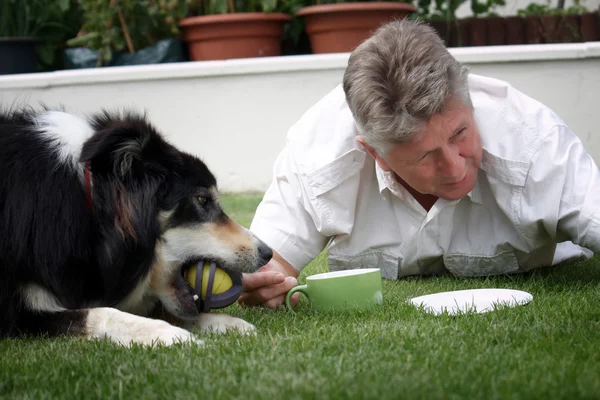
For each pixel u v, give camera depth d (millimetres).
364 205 3262
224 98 7297
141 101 7352
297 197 3217
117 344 2434
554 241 3168
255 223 3311
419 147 2545
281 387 1819
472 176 2775
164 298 2838
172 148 2803
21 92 7332
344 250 3393
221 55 7320
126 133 2596
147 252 2701
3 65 7746
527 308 2674
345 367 1976
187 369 2045
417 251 3344
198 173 2869
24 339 2629
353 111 2662
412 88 2447
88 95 7348
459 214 3256
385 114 2496
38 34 8062
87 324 2588
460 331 2377
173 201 2799
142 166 2678
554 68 6820
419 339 2262
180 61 7660
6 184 2650
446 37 7613
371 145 2701
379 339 2277
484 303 2775
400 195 3158
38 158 2666
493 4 7957
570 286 3152
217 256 2879
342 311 2814
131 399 1853
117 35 7531
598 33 7414
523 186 2918
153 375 2010
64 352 2346
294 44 7973
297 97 7191
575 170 2865
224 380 1926
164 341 2400
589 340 2203
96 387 1968
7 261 2629
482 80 3039
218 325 2713
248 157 7383
